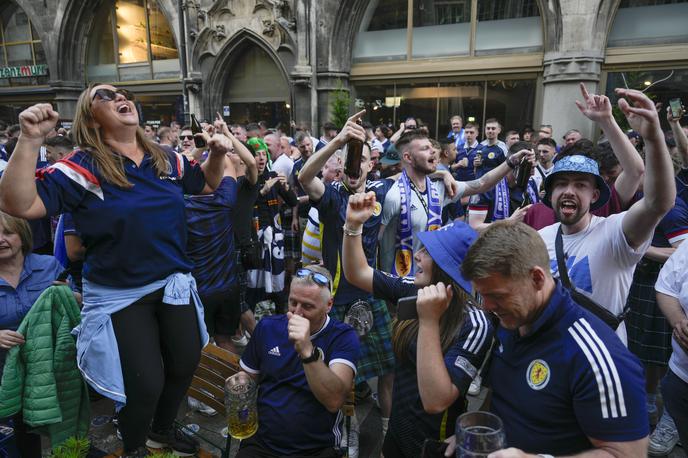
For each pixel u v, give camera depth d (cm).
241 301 382
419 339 134
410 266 297
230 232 313
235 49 1216
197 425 296
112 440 280
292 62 1134
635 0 876
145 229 174
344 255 198
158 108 1427
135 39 1415
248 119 1279
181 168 194
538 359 116
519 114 1005
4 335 199
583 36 869
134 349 176
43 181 156
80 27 1439
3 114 1634
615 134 216
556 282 119
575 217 201
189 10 1227
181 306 188
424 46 1080
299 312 202
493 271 109
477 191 331
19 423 221
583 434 113
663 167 170
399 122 1137
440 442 143
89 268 178
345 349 203
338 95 1072
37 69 1526
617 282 199
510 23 987
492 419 116
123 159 173
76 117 169
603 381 106
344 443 216
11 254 213
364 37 1134
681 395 196
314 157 254
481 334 133
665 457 268
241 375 195
